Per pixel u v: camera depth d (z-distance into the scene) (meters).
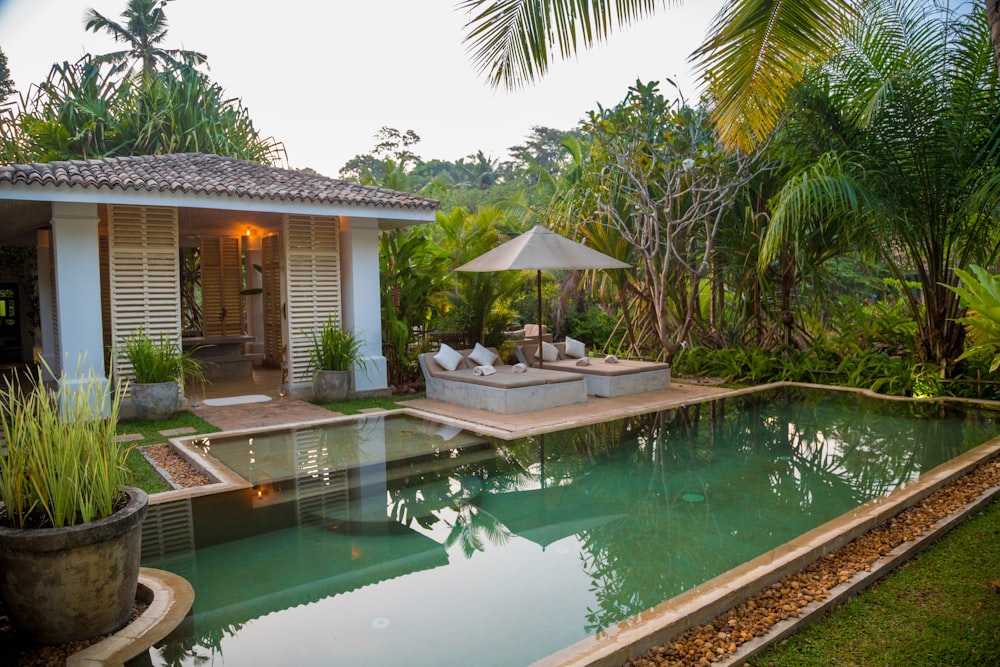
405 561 4.26
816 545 4.11
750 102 5.27
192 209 10.30
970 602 3.52
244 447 7.21
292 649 3.19
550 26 4.93
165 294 9.14
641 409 9.04
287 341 10.39
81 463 3.33
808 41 4.70
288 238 10.26
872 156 9.73
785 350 12.23
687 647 3.09
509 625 3.40
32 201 7.96
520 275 12.91
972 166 8.98
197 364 9.40
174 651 3.18
